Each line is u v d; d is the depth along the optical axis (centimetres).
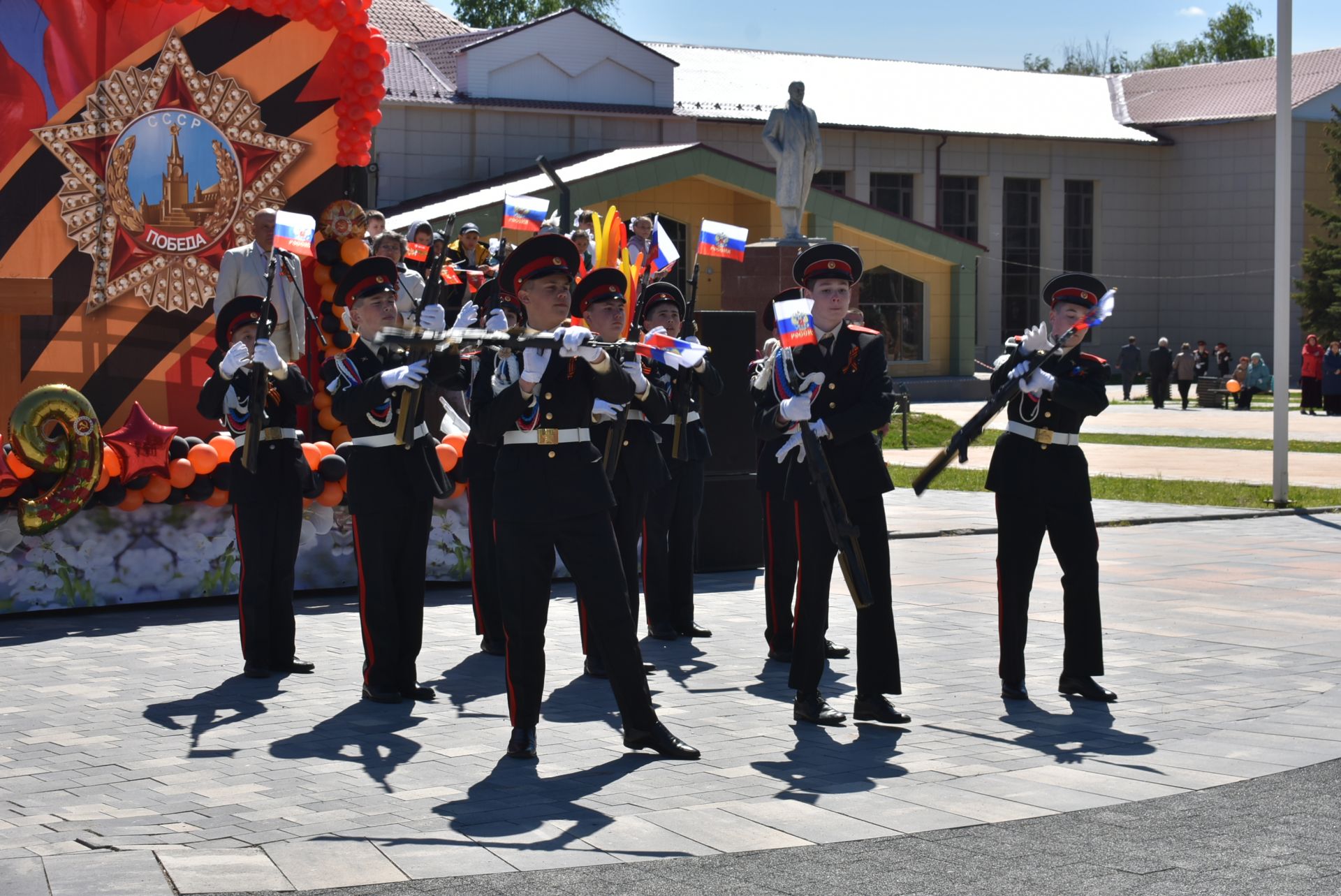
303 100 1250
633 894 501
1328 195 5622
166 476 1071
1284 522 1695
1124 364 4450
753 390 790
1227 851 543
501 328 723
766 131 2403
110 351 1179
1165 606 1112
